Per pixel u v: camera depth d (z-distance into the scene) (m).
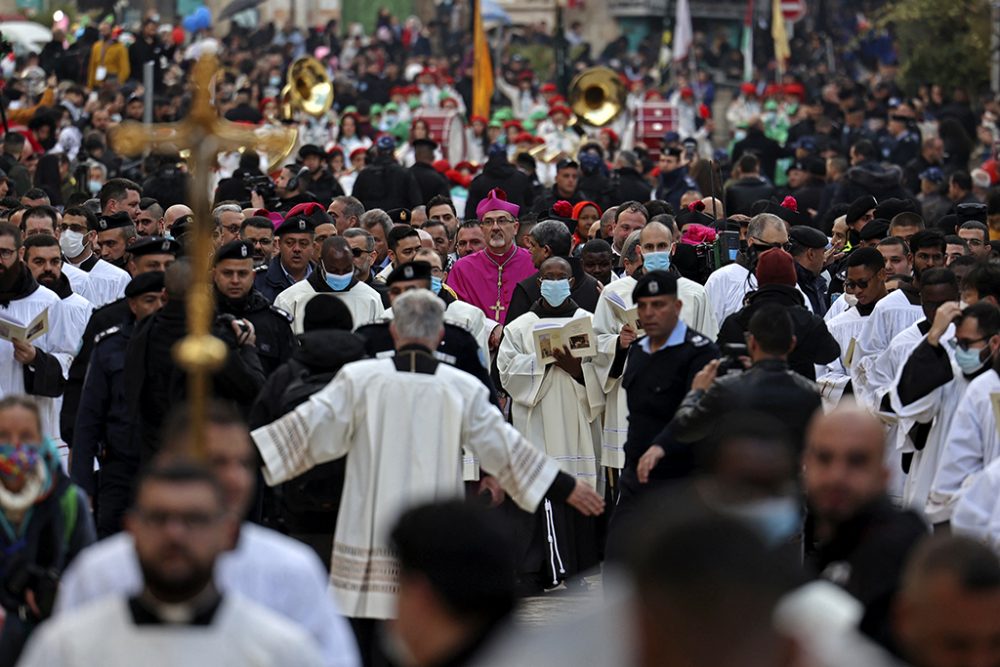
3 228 43.56
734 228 60.56
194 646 18.83
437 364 31.39
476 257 54.88
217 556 19.14
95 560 21.77
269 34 190.38
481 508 18.33
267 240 52.66
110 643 18.86
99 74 133.38
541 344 46.12
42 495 25.95
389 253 54.00
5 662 24.91
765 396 31.25
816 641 14.77
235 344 35.12
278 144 21.72
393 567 30.83
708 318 48.28
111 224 52.41
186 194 75.44
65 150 101.00
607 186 83.06
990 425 32.94
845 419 22.52
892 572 21.62
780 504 20.83
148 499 18.83
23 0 189.75
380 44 185.75
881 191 79.44
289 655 19.03
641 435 35.88
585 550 45.03
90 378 36.53
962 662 17.84
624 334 40.72
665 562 12.74
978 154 120.38
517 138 111.25
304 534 32.78
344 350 32.81
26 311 44.03
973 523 28.84
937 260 49.75
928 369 36.62
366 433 30.95
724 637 12.62
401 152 114.69
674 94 151.00
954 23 154.50
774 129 145.38
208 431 22.34
